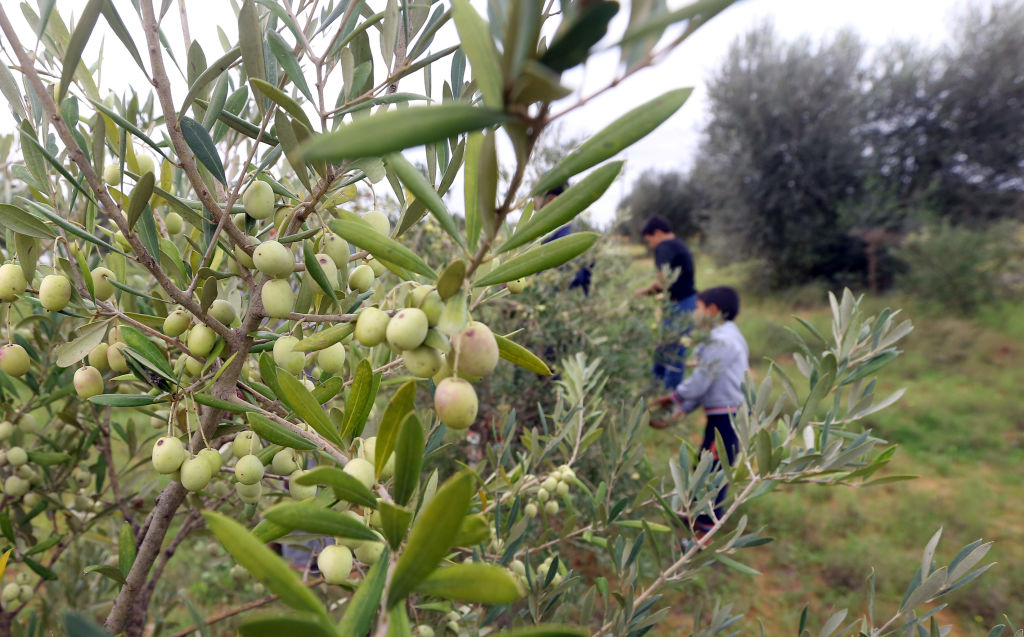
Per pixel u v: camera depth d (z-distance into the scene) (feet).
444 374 2.27
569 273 13.66
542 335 12.46
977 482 19.25
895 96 49.06
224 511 6.05
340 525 1.82
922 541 16.16
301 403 2.33
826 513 17.75
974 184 47.80
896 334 5.03
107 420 5.68
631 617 4.53
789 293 47.21
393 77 2.89
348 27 3.15
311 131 2.35
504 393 12.01
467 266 2.03
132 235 2.44
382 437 2.03
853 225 45.03
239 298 3.87
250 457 2.96
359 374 2.42
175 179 4.24
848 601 13.38
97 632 1.07
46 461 5.17
